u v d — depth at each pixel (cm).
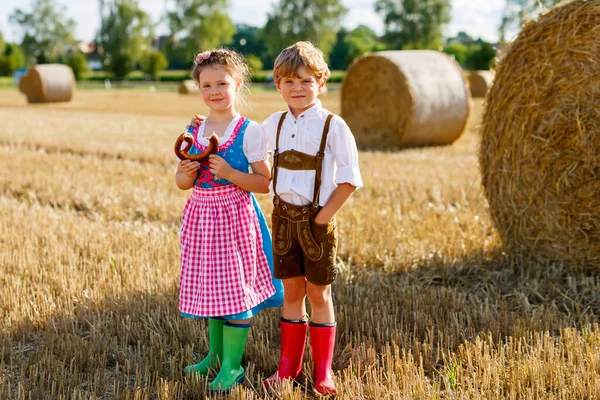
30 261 482
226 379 308
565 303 422
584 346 332
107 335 359
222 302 307
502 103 506
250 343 349
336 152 292
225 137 313
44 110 2370
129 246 528
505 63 504
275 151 304
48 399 294
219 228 310
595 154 451
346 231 566
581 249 473
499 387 295
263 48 9069
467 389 295
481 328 372
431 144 1301
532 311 397
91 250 520
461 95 1288
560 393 283
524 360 311
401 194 748
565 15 461
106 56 6819
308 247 298
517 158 497
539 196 486
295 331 313
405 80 1237
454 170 926
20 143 1227
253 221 320
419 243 533
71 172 902
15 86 5103
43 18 8244
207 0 6744
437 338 361
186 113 2320
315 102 299
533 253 500
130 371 328
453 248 514
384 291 427
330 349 309
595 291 430
